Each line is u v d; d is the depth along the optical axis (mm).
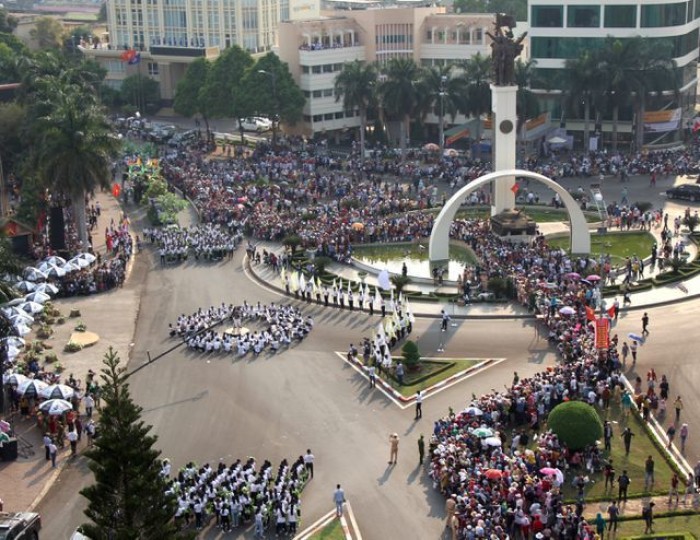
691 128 185750
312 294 111938
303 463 73312
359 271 121188
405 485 71750
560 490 68625
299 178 164875
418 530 65938
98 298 115125
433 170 166000
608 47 168500
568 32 181750
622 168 161125
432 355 94500
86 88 183000
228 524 67375
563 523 63594
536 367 90500
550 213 144500
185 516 67688
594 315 92875
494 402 79062
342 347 97375
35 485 73875
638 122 171875
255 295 114500
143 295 116000
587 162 164000
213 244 129000
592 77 167625
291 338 99250
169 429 81250
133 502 53469
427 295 109812
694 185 145875
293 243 126188
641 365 90125
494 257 117500
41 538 66750
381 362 90625
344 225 132750
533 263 114812
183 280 121062
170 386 89812
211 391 88438
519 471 68562
